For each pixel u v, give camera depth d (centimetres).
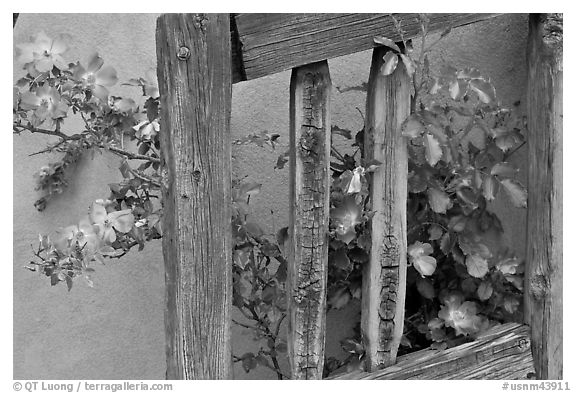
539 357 155
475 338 153
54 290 184
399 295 141
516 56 185
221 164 125
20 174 180
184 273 126
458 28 182
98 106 153
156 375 187
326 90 131
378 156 137
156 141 162
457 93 144
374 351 142
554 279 154
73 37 177
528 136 157
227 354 130
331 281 156
